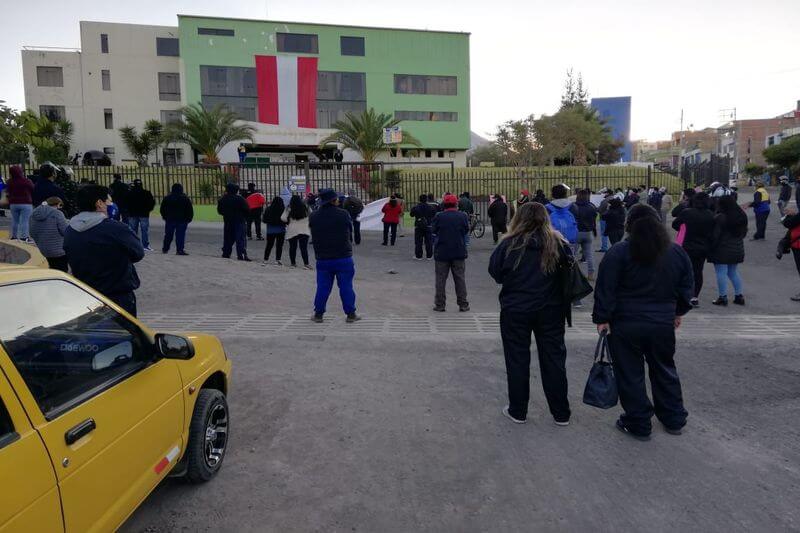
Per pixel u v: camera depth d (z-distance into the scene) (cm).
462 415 497
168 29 4581
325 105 4759
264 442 445
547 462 414
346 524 339
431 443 444
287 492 373
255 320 812
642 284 437
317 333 737
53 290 271
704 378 587
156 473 314
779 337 724
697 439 452
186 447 362
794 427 474
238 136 3725
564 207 891
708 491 376
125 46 4519
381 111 4866
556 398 469
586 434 461
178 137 3631
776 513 351
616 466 409
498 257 465
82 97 4481
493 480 390
